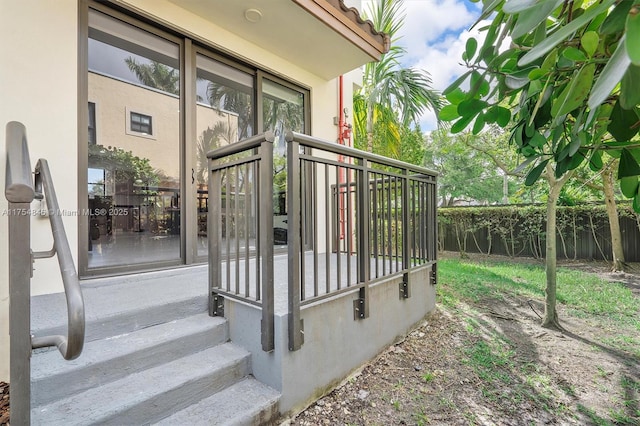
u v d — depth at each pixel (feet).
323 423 5.87
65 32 7.50
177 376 5.42
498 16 3.04
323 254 13.73
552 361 8.46
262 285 5.77
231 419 5.03
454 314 11.97
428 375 7.65
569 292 14.78
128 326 6.13
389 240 8.89
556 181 11.18
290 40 11.29
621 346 9.34
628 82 1.85
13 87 6.79
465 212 27.78
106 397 4.82
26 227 3.14
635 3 1.69
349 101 16.74
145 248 9.09
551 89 3.00
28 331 3.20
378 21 18.57
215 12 9.67
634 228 20.88
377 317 8.31
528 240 24.79
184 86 9.78
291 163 5.65
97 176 8.32
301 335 5.97
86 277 7.92
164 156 9.48
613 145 3.22
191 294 7.24
